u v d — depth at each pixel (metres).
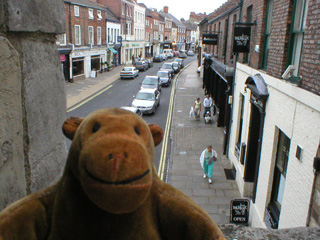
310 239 2.76
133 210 1.06
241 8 11.66
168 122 18.92
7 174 1.88
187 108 22.38
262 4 8.54
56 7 2.49
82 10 32.50
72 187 1.16
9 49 1.87
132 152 1.02
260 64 8.84
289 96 5.89
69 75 30.84
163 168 12.28
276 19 7.21
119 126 1.12
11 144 1.92
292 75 6.38
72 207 1.14
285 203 5.79
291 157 5.67
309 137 4.89
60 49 27.89
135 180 0.99
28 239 1.14
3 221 1.09
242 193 9.73
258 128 8.99
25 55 2.08
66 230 1.15
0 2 1.79
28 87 2.11
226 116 13.09
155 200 1.18
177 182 11.08
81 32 32.75
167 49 74.56
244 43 9.80
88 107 21.48
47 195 1.23
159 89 27.44
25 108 2.08
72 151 1.16
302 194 4.98
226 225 3.02
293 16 6.43
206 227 1.11
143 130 1.21
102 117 1.15
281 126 6.30
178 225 1.15
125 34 48.91
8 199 1.88
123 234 1.11
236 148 11.41
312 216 4.48
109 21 40.97
